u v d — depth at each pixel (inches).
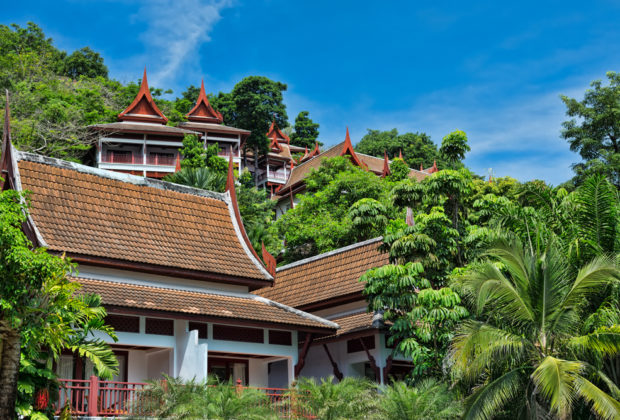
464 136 890.1
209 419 552.7
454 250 784.3
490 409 617.6
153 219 828.0
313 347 962.1
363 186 1673.2
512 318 671.1
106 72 3348.9
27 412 500.7
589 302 694.5
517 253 669.3
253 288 860.6
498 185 1907.0
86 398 681.0
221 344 773.3
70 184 782.5
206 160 1923.0
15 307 482.0
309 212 1681.8
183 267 777.6
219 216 901.8
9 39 3038.9
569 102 1619.1
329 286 951.6
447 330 728.3
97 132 2226.9
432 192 844.6
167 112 2765.7
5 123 765.3
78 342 539.5
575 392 585.9
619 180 1482.5
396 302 744.3
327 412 601.6
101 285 714.8
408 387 649.0
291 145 4037.9
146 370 770.8
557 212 793.6
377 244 937.5
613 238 709.9
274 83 3366.1
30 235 712.4
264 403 610.9
